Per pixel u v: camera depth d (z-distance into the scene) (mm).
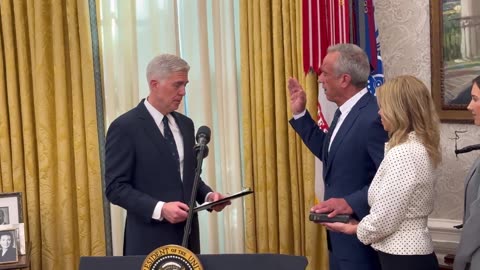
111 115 3688
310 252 3482
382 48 3377
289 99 3465
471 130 3199
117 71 3695
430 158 2389
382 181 2371
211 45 3711
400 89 2410
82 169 3650
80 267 1704
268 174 3551
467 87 3164
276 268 1664
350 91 2768
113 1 3662
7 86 3604
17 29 3570
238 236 3744
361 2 3203
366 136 2633
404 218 2373
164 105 2715
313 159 3428
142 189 2707
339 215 2549
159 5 3682
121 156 2670
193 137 2873
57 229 3701
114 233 3746
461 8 3137
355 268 2703
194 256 1596
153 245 2686
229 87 3666
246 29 3539
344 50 2750
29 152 3629
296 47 3430
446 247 3303
